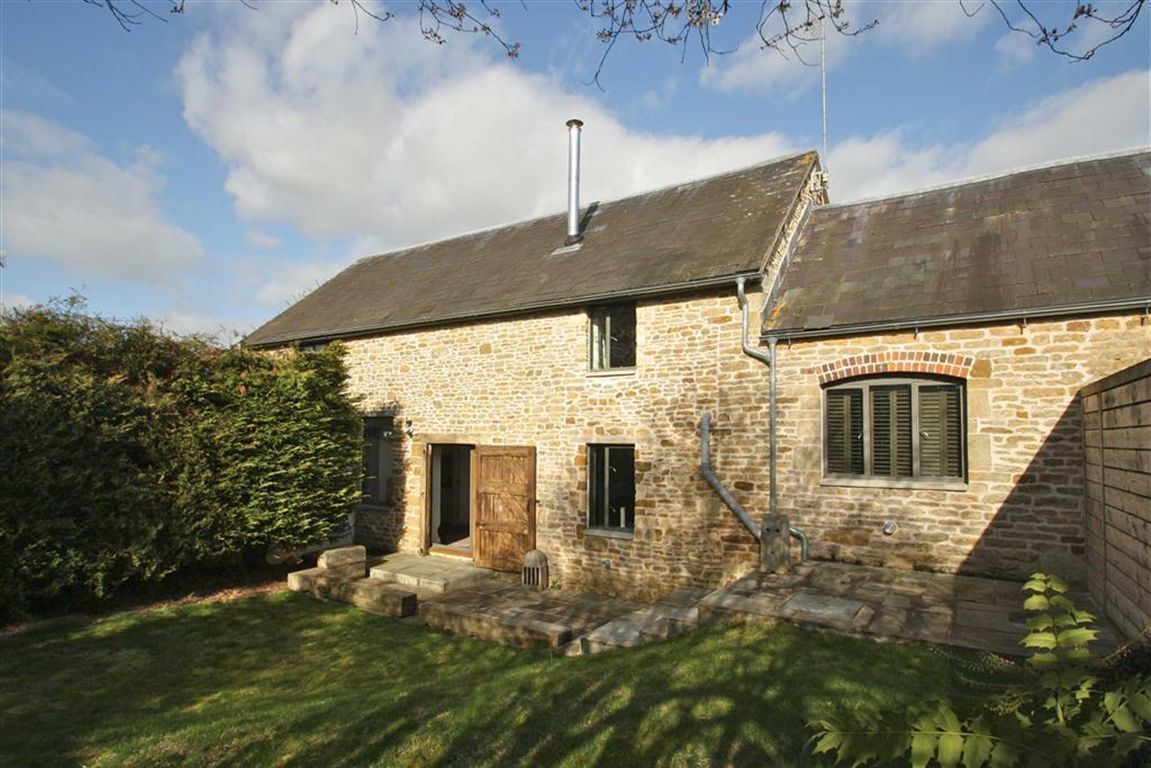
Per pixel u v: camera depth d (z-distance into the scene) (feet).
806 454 28.12
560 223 46.24
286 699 19.61
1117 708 6.39
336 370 38.55
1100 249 25.11
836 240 33.30
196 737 15.44
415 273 49.21
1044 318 24.09
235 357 32.81
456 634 27.71
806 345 28.35
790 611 20.77
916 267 28.58
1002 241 27.86
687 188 42.73
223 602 30.76
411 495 41.63
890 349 26.58
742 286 29.32
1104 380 19.49
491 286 40.01
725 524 29.81
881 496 26.63
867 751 6.16
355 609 30.86
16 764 14.23
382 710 16.33
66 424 25.88
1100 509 20.29
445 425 39.96
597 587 33.24
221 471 30.83
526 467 35.55
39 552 25.05
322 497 34.14
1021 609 20.63
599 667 18.52
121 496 27.30
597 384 33.86
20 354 26.03
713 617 21.77
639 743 13.62
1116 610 18.39
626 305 34.01
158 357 31.12
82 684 20.84
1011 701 7.02
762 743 13.20
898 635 18.45
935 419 26.27
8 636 24.50
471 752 13.85
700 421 30.60
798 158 39.19
